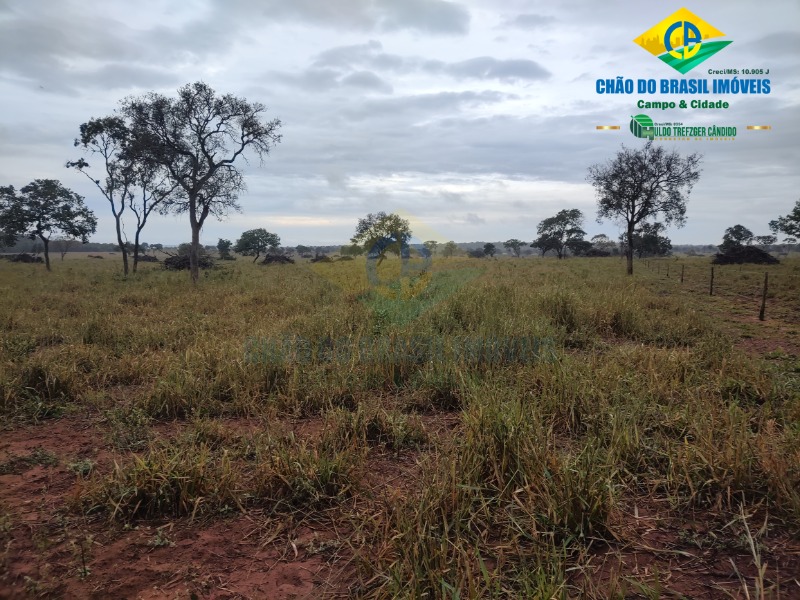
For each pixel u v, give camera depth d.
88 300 14.12
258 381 5.80
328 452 3.93
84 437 4.69
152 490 3.38
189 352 6.72
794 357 7.72
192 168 25.41
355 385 5.66
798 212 38.94
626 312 9.62
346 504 3.44
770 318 12.21
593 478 3.27
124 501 3.32
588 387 5.10
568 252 97.62
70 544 2.94
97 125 27.36
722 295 17.55
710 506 3.32
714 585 2.59
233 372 5.90
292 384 5.52
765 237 88.69
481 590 2.48
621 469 3.67
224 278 24.00
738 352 7.31
